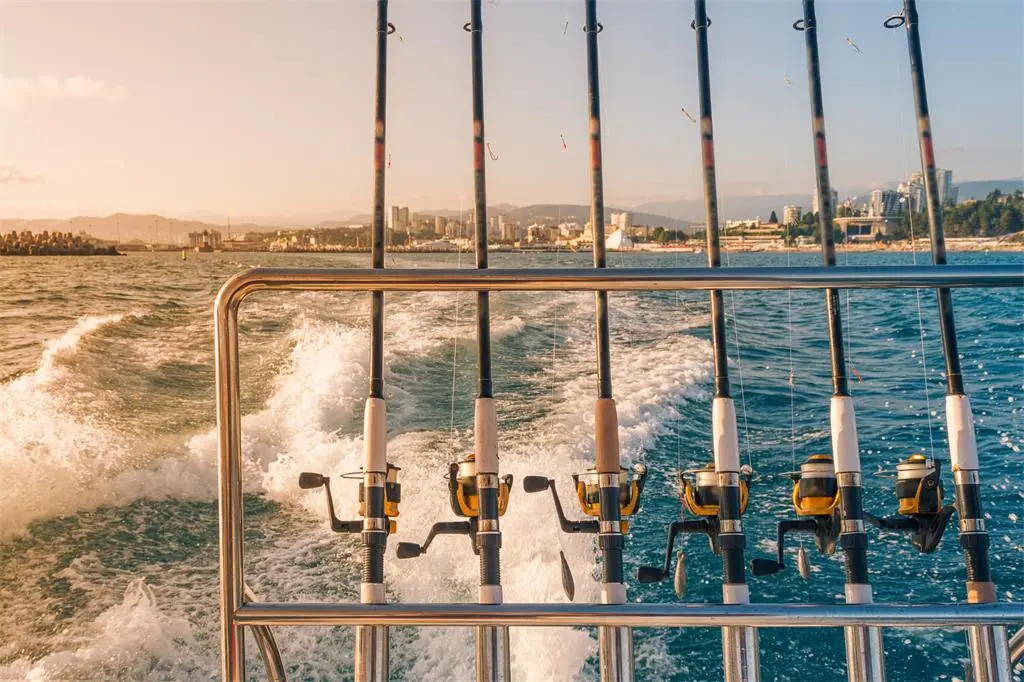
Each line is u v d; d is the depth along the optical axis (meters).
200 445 8.85
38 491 7.49
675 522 1.72
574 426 8.46
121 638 5.56
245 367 10.88
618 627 1.48
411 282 1.52
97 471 8.04
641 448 8.14
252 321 12.99
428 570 5.92
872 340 11.85
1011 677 1.45
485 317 1.68
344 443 8.88
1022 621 1.45
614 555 1.58
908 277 1.55
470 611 1.49
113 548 6.82
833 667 4.59
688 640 4.95
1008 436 7.72
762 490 6.71
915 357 10.73
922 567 5.49
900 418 8.53
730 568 1.56
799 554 1.80
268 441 8.96
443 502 6.79
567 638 5.09
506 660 1.51
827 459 1.74
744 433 8.37
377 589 1.55
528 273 1.53
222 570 1.50
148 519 7.39
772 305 14.61
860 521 1.58
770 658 4.66
